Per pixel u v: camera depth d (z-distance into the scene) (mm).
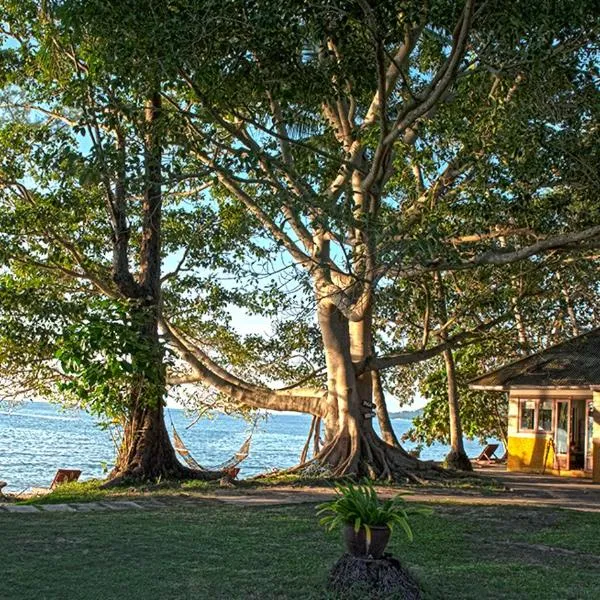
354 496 7770
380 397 26656
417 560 9688
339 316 21531
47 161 14258
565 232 17156
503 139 15547
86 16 13281
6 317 18578
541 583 8656
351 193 16953
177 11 13203
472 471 26188
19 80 19312
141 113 15172
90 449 56312
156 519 12008
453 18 13141
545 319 23391
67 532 10594
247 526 11617
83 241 20219
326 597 7395
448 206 17328
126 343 15648
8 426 93438
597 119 14977
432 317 24438
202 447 64062
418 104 14797
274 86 14172
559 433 27141
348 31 13406
